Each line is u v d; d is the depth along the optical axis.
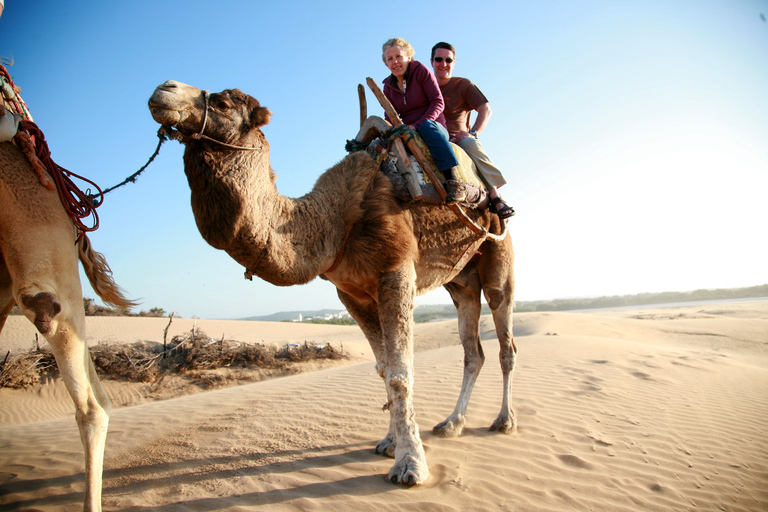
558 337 16.30
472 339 6.18
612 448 5.39
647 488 4.43
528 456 5.01
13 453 5.48
